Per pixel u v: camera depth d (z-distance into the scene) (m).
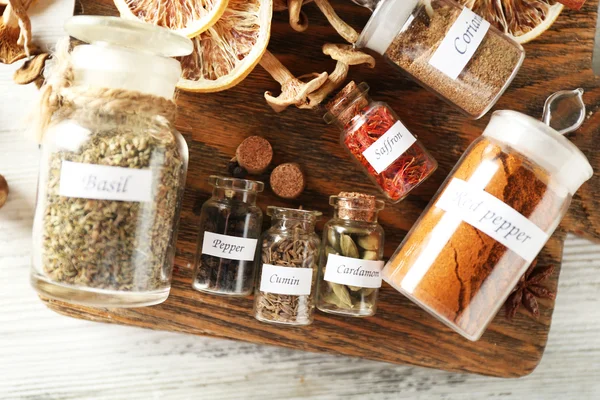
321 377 0.40
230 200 0.35
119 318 0.37
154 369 0.40
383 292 0.38
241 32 0.34
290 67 0.37
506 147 0.33
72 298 0.32
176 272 0.37
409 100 0.37
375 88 0.37
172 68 0.32
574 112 0.37
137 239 0.32
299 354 0.41
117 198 0.31
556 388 0.40
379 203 0.35
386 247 0.38
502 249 0.33
